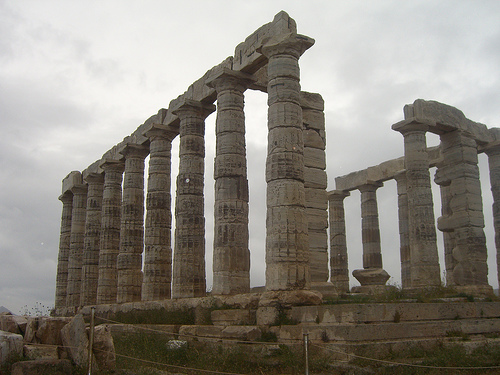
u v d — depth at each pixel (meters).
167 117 26.94
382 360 12.03
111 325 20.08
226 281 19.17
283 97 17.95
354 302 15.97
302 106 23.00
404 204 31.02
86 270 32.91
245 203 20.30
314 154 23.02
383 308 13.96
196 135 24.00
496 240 26.89
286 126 17.70
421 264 23.23
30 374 10.34
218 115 21.16
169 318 19.38
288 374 11.84
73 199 37.19
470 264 24.22
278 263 16.55
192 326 17.11
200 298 19.88
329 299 17.45
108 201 31.47
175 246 22.80
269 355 13.23
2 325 13.51
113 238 31.06
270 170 17.53
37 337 12.38
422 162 24.11
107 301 29.94
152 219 25.89
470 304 16.30
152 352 13.83
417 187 23.89
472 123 26.56
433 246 23.44
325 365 11.84
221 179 20.22
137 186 29.16
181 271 22.27
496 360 12.26
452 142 25.77
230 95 21.06
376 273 26.69
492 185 27.39
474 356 12.61
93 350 11.49
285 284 16.30
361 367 11.62
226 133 20.67
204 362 12.77
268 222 17.20
